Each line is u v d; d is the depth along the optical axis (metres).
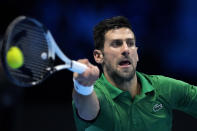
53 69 6.24
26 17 5.91
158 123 8.04
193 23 29.66
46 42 6.29
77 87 6.54
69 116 25.97
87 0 29.22
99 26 8.21
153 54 30.00
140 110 7.91
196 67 30.42
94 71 6.27
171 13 29.50
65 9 29.23
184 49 30.06
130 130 7.78
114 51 7.91
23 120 24.86
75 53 29.38
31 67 6.22
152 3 29.34
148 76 8.72
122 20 8.05
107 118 7.50
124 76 7.94
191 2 29.50
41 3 29.11
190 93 8.57
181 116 24.98
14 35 5.82
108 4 29.22
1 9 28.39
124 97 7.88
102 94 7.61
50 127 23.11
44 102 30.66
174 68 30.36
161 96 8.22
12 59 5.80
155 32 29.66
